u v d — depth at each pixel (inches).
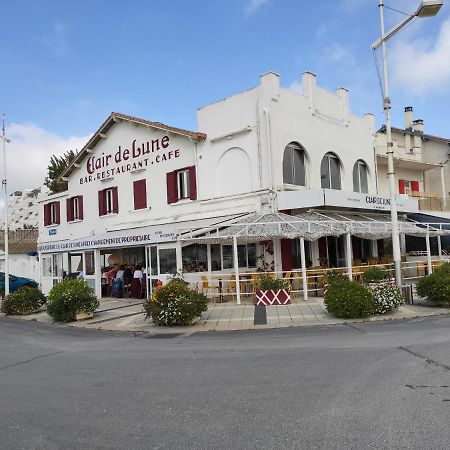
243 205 697.6
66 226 1064.2
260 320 478.6
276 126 689.6
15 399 241.1
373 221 726.5
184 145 790.5
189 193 784.9
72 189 1045.8
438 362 278.2
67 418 207.6
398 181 1046.4
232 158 722.2
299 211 694.5
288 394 227.6
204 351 347.6
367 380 246.5
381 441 167.9
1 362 342.3
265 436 176.7
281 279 590.9
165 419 200.4
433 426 179.5
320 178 771.4
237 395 229.9
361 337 373.1
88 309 554.3
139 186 873.5
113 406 221.9
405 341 347.3
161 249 681.0
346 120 844.0
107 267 858.1
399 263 546.9
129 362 320.5
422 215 900.0
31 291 661.3
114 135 934.4
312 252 745.0
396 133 1167.0
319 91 789.9
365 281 613.3
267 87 684.7
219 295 621.3
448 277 523.2
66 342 422.3
